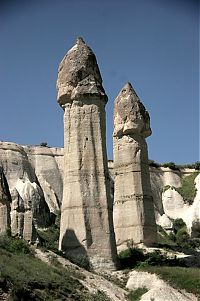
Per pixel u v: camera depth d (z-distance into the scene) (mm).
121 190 49562
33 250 35938
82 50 42812
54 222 60844
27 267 31969
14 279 29219
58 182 84500
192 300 34844
